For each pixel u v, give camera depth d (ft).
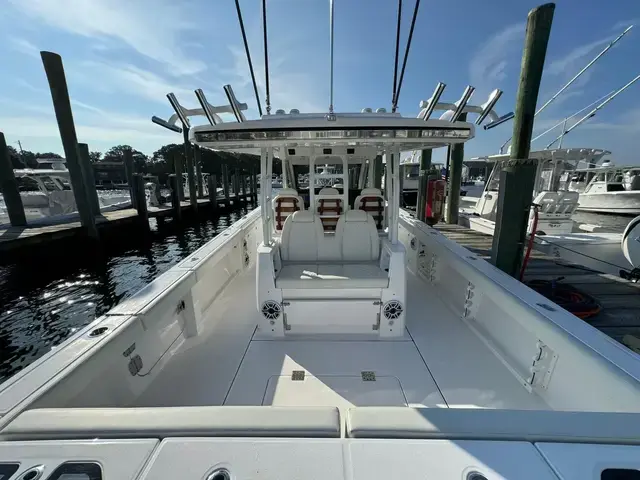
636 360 4.05
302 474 2.31
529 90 9.00
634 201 38.11
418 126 5.46
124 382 5.22
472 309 8.00
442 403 5.51
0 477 2.39
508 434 2.63
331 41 5.95
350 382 6.05
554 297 9.57
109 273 27.17
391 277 7.16
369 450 2.50
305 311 7.39
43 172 42.45
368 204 10.79
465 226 24.32
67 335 17.61
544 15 8.34
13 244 22.53
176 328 7.22
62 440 2.67
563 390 4.91
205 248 9.67
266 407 2.91
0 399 3.34
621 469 2.34
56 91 25.22
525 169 9.37
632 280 11.94
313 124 5.45
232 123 5.52
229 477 2.29
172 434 2.67
